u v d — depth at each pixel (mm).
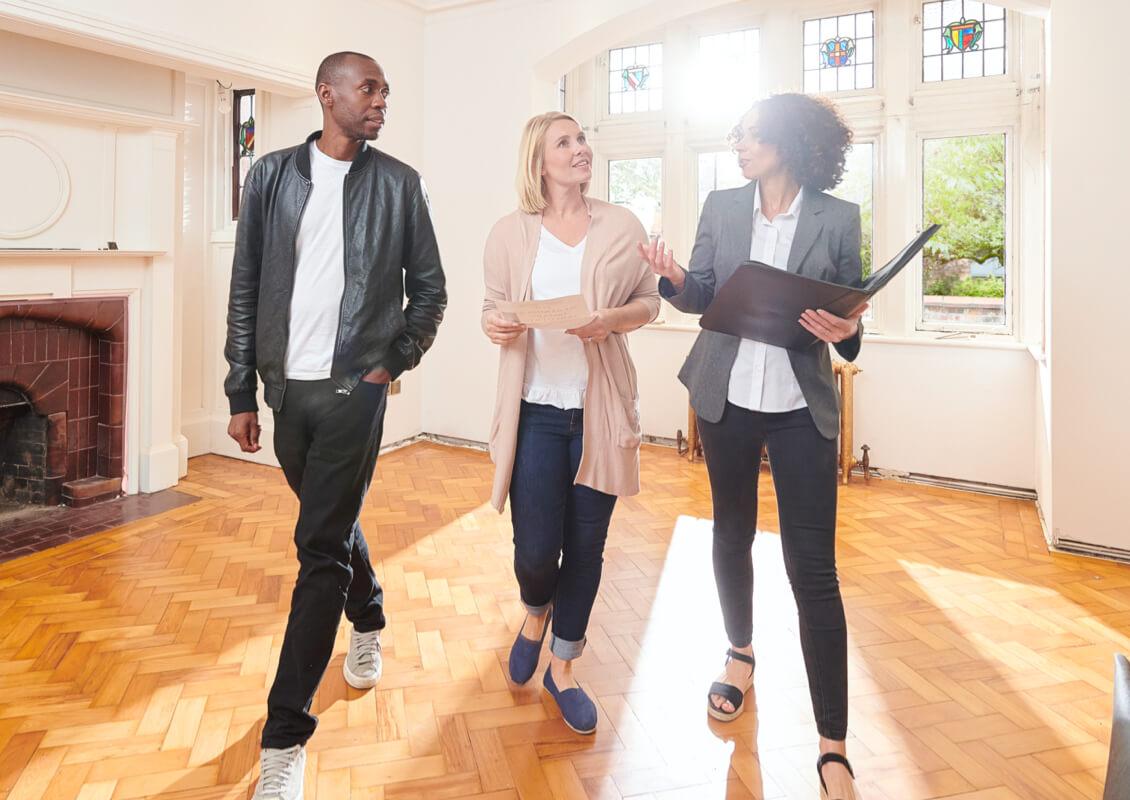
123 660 2441
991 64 4938
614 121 6418
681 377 2076
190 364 5457
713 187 6082
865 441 5152
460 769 1894
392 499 4426
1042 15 3668
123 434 4371
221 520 3959
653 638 2633
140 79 4258
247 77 4398
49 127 3889
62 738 2004
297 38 4688
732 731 2070
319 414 1781
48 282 3863
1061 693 2271
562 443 1978
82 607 2855
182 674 2357
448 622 2752
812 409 1763
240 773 1871
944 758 1948
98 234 4168
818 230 1778
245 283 1868
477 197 5676
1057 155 3410
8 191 3734
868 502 4473
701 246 2020
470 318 5789
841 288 1530
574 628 2064
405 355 1912
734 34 5883
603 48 5383
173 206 4465
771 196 1866
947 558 3475
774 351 1834
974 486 4754
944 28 5062
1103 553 3453
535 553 1982
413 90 5742
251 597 2965
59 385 4137
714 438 1953
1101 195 3307
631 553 3508
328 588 1783
